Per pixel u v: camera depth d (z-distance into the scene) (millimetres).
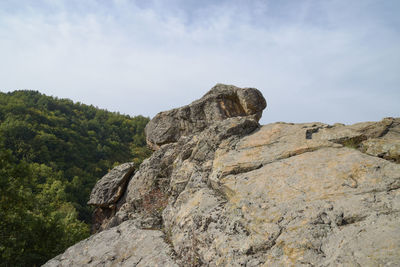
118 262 8594
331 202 6543
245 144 10883
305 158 8789
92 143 127188
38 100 171750
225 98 21859
